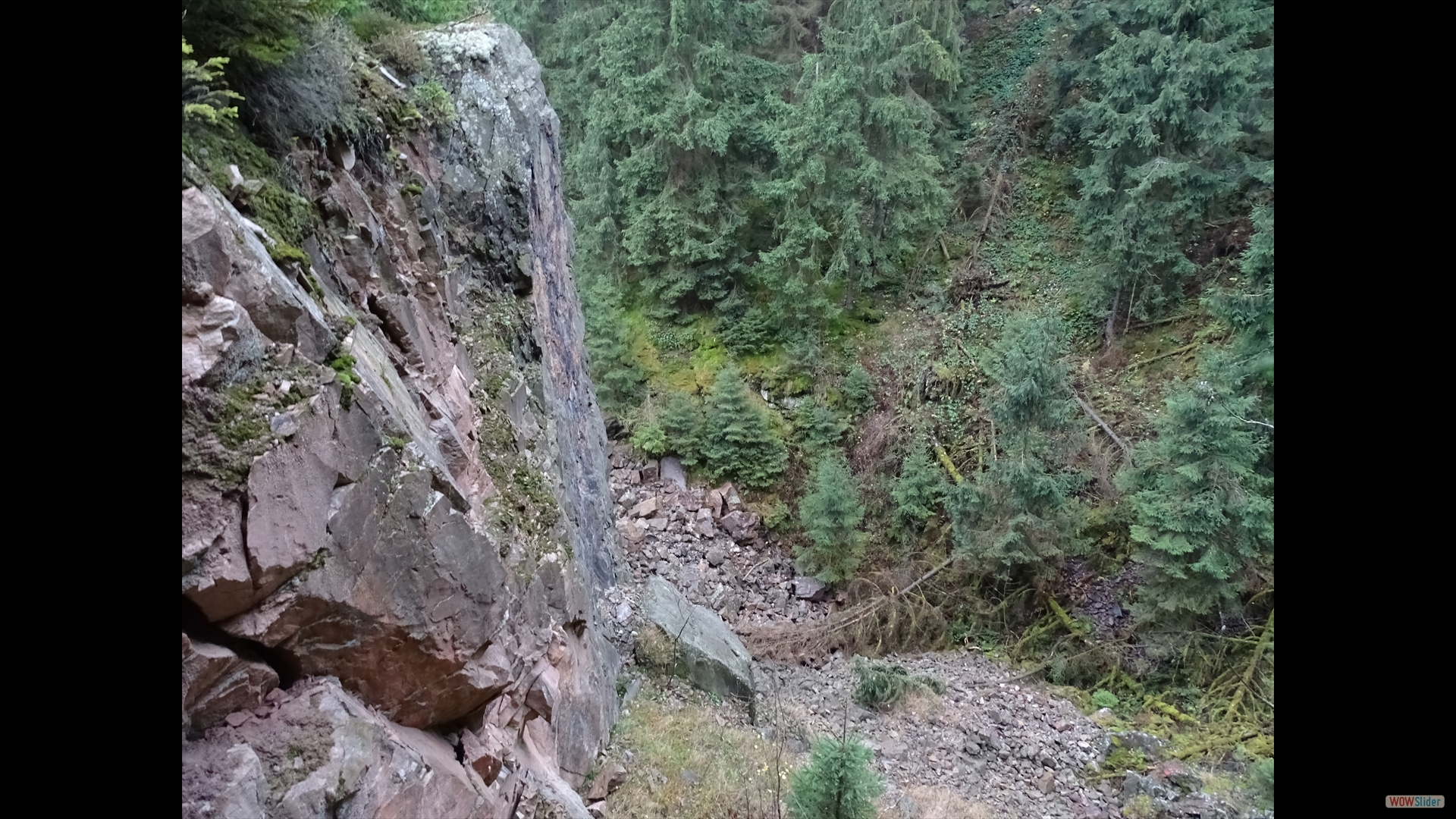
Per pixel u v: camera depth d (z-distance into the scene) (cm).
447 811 366
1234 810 743
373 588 338
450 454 467
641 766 660
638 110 1459
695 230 1512
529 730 519
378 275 453
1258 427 850
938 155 1639
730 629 1107
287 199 376
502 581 431
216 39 342
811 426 1393
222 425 274
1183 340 1239
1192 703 935
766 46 1700
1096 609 1084
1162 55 1152
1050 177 1605
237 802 262
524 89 779
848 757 474
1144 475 1009
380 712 361
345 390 334
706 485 1367
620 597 916
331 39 456
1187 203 1158
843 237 1399
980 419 1315
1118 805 778
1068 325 1384
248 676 290
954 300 1499
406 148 563
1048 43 1706
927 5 1465
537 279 786
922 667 1063
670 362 1508
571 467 812
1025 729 909
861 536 1245
